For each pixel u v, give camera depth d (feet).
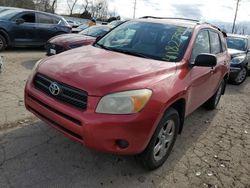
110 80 9.59
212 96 18.89
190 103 13.29
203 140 14.93
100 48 13.74
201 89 14.61
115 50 13.47
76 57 11.75
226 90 27.50
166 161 12.21
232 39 34.30
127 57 12.13
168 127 11.23
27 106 11.35
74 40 26.53
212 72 15.87
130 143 9.45
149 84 9.95
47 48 27.45
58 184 9.89
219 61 17.51
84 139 9.35
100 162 11.48
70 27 40.40
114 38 14.62
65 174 10.48
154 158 10.94
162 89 10.18
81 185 10.00
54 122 10.18
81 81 9.61
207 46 15.93
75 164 11.15
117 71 10.26
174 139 11.98
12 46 35.42
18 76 22.36
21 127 13.55
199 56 12.46
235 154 13.79
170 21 15.19
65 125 9.66
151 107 9.60
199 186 10.85
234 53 30.25
